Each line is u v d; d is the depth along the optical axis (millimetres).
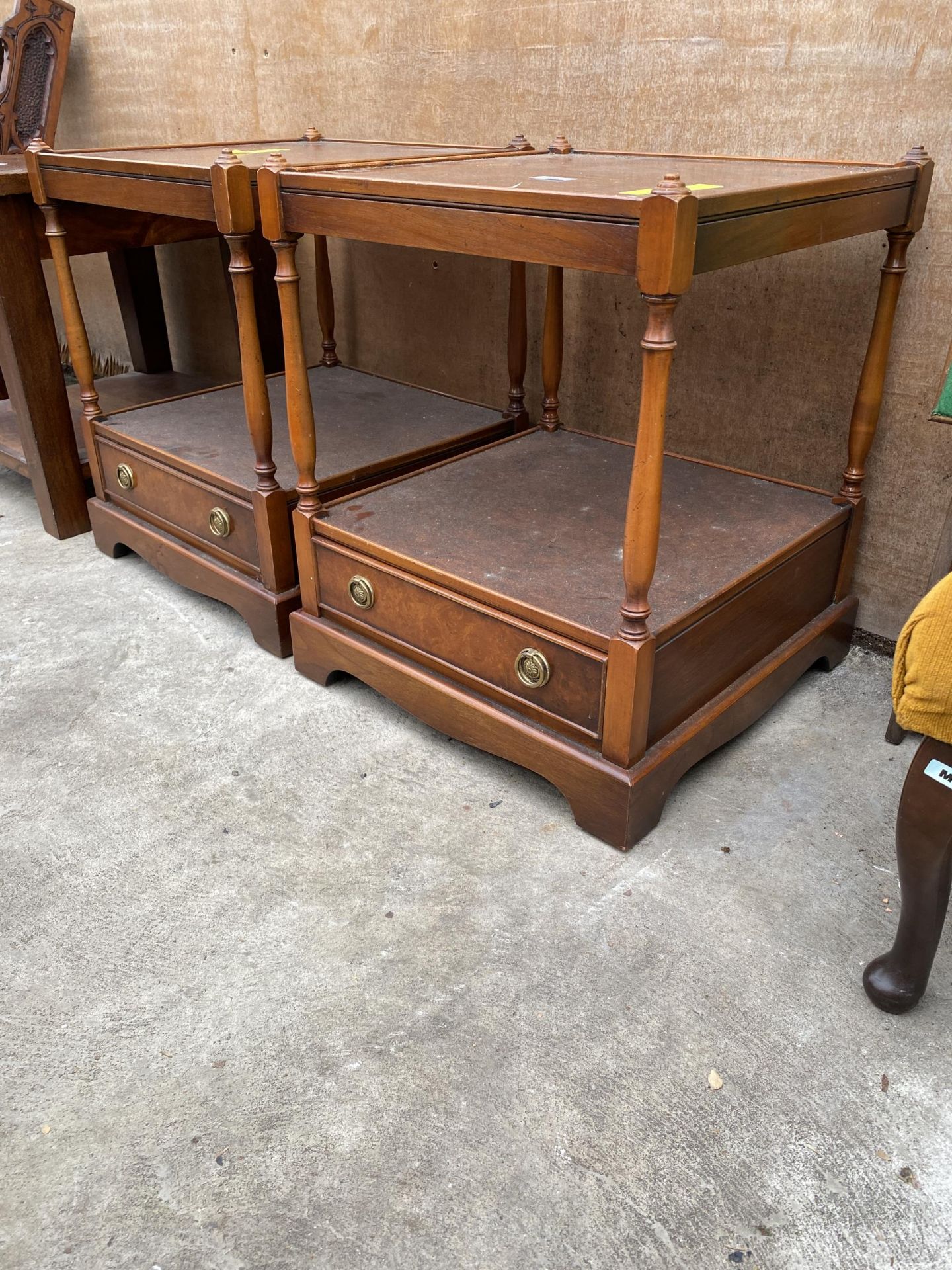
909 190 1704
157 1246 1109
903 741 1954
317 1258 1094
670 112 2143
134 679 2195
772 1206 1139
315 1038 1358
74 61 3586
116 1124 1247
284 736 2004
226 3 2930
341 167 1822
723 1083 1287
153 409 2697
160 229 2699
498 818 1771
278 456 2326
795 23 1899
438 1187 1166
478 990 1427
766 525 1940
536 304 2561
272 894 1610
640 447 1374
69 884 1637
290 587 2225
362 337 3100
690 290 2256
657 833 1730
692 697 1725
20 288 2553
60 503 2836
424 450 2371
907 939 1312
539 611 1628
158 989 1439
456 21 2426
